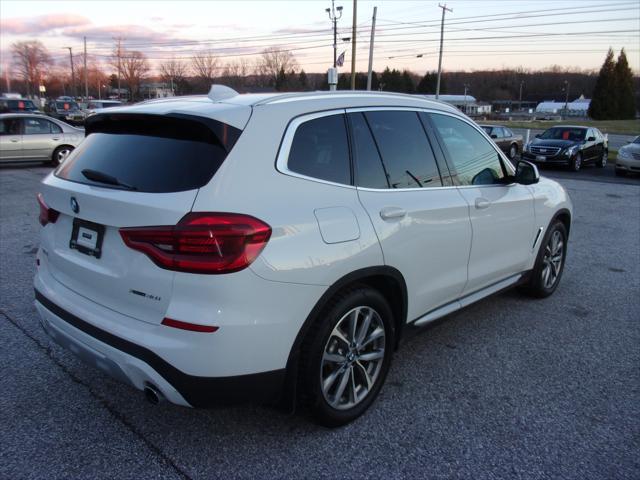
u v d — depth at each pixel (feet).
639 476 8.63
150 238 7.68
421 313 11.33
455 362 12.50
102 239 8.55
